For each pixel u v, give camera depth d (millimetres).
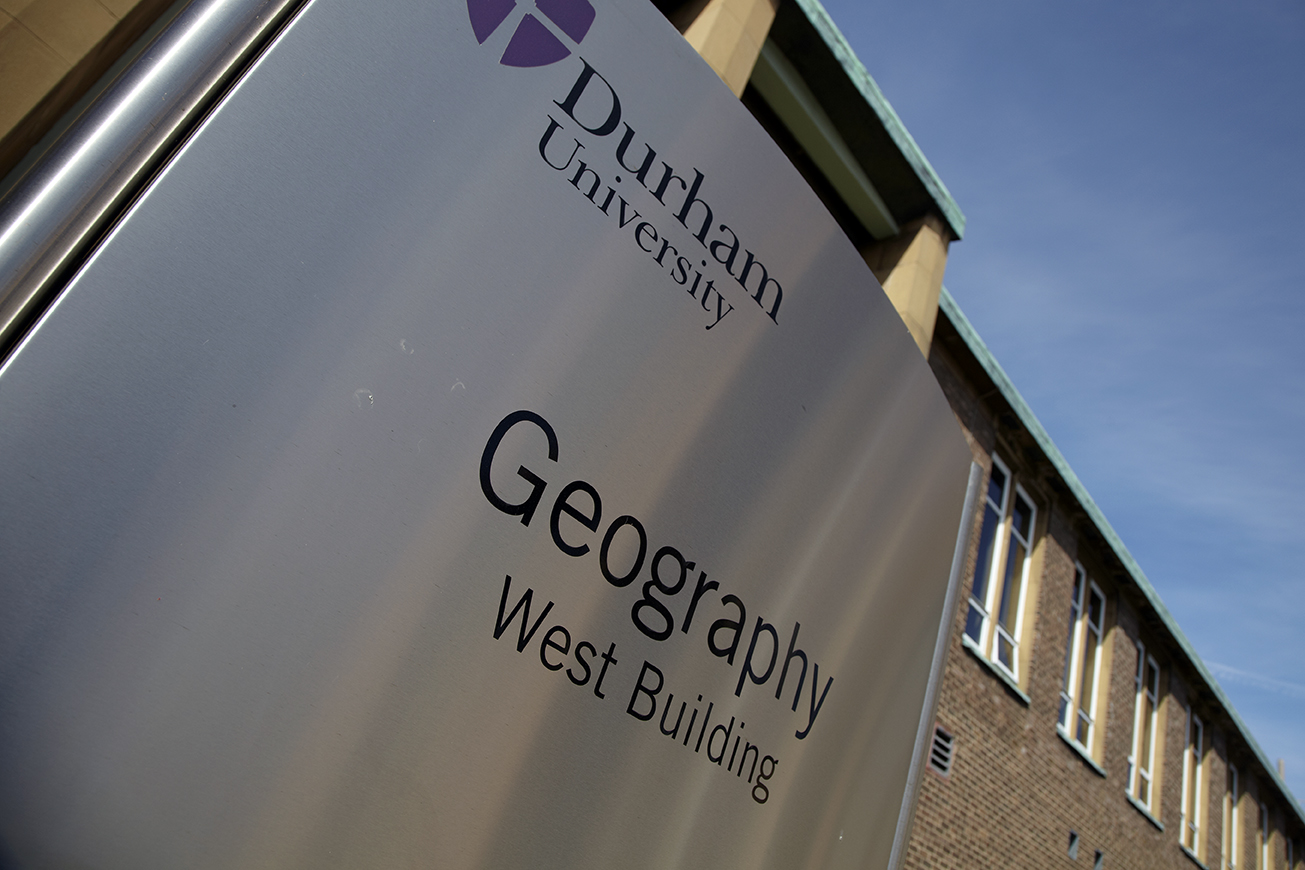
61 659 599
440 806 764
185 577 654
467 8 909
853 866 1244
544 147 934
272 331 724
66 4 966
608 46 1019
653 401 989
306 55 793
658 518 981
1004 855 8984
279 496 706
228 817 647
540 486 873
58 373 633
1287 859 19797
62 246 662
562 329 911
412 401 791
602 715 905
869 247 6852
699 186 1088
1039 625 10438
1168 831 13461
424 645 770
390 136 823
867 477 1315
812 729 1176
